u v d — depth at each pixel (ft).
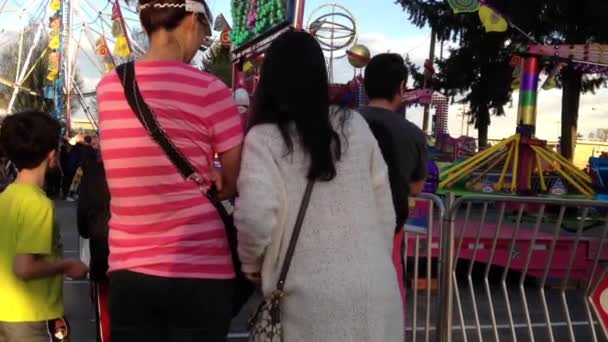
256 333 8.34
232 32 61.41
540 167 54.90
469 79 109.50
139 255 8.22
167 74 8.40
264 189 7.92
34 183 10.28
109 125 8.32
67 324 10.57
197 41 9.05
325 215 8.11
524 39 93.56
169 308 8.21
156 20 8.68
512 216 31.24
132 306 8.29
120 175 8.25
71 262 10.29
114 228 8.46
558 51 52.80
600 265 16.52
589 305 15.81
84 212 11.21
